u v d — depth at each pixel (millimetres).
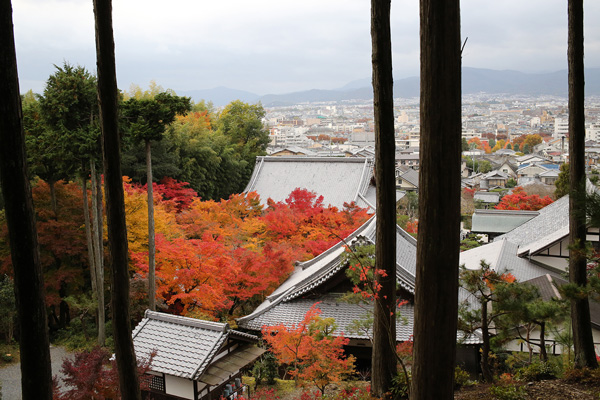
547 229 26109
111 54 6578
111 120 6668
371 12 8250
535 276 20078
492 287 9984
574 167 9328
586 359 9297
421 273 5098
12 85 4789
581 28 9133
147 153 17531
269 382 12500
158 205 24188
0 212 19422
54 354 17406
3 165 4844
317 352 10617
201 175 37625
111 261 6859
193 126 39156
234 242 21906
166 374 10562
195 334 11172
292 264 19750
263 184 37250
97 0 6422
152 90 45219
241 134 54031
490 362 12523
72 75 17156
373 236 17281
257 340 12594
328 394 10656
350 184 35875
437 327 5070
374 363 8742
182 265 16391
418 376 5207
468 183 85375
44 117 17578
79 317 19438
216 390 10992
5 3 4688
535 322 9688
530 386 8461
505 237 29547
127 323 6953
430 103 4887
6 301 17516
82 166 18000
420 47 4969
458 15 4832
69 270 19953
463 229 50375
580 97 9180
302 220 25266
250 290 17547
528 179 92625
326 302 14648
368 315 9500
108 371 8312
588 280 8984
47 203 20922
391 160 8438
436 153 4898
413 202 57938
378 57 8219
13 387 14672
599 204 7027
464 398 8117
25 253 4973
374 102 8438
